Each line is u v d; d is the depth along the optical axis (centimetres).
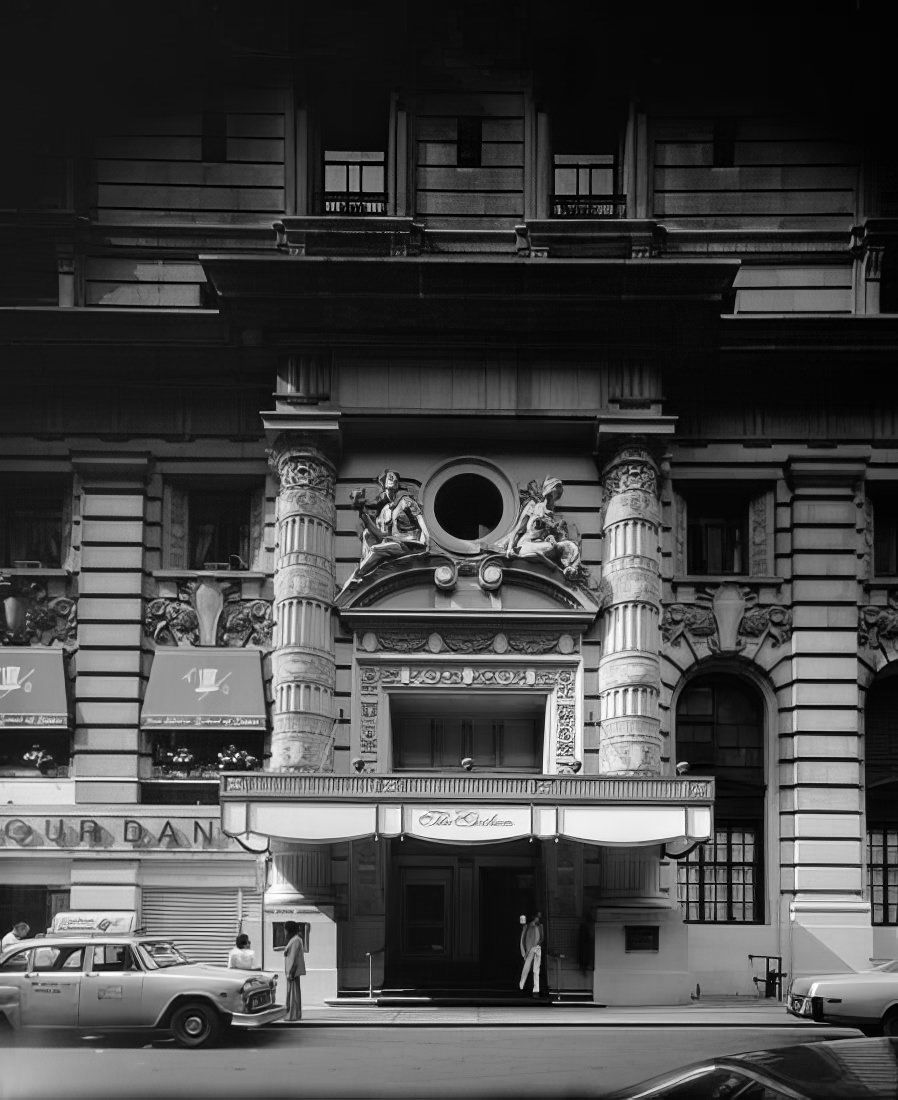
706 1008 3206
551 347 3572
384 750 3497
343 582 3569
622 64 3709
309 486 3528
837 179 3688
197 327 3575
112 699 3550
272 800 3125
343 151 3709
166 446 3662
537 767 3644
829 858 3497
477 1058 2353
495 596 3541
